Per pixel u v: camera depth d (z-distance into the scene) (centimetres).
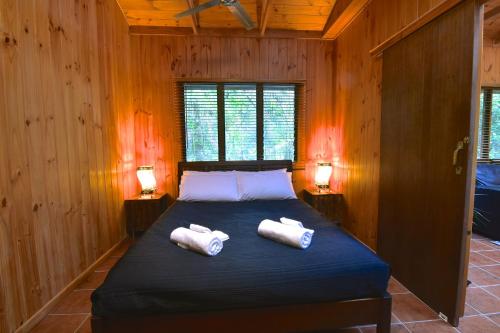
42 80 187
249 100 367
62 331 169
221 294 133
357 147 304
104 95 276
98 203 262
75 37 227
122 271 141
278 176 327
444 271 176
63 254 206
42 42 188
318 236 189
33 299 175
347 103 329
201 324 135
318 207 342
